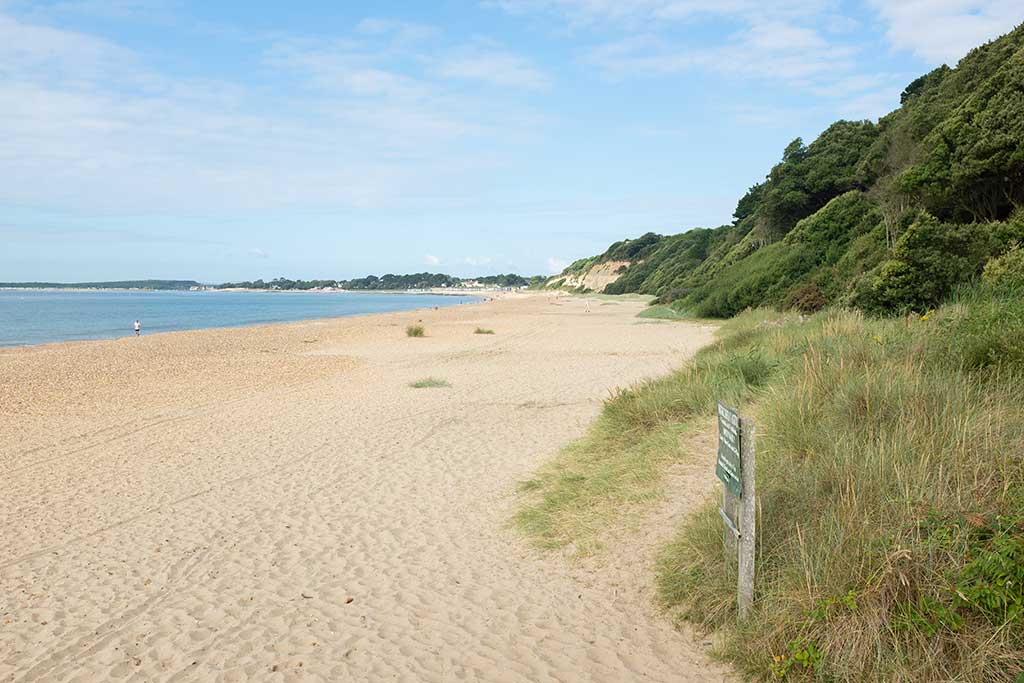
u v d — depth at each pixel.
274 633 4.81
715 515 5.10
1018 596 3.32
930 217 15.67
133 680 4.26
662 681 3.85
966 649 3.27
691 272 71.88
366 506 7.62
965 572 3.47
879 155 31.78
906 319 10.27
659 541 5.47
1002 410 5.06
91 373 20.20
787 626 3.75
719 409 4.54
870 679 3.34
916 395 5.57
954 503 3.93
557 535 6.19
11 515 7.64
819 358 7.61
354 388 16.45
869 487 4.36
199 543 6.68
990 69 23.77
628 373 16.83
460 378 17.34
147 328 49.19
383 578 5.70
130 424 12.66
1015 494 3.93
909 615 3.43
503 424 11.60
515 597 5.16
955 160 19.75
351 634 4.74
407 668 4.23
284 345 29.20
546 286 184.50
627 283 101.75
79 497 8.27
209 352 26.34
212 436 11.51
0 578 5.96
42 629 5.02
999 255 14.98
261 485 8.58
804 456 5.46
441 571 5.78
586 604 4.90
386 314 63.78
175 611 5.24
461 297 181.25
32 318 62.59
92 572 6.05
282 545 6.55
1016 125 17.89
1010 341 6.34
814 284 25.77
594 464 8.02
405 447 10.29
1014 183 18.36
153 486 8.66
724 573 4.47
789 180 43.91
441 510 7.38
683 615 4.45
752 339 16.44
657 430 8.38
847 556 3.83
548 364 19.52
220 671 4.31
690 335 26.89
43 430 12.23
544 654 4.28
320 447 10.49
